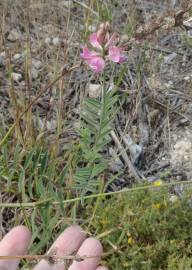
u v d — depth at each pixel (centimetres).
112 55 22
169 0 47
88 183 25
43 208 24
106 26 22
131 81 40
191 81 40
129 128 37
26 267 28
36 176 28
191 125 38
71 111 37
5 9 42
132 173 34
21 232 26
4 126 34
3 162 31
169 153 36
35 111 37
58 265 25
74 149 33
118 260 29
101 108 24
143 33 21
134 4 46
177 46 44
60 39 39
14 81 39
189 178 35
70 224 29
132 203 31
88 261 26
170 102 39
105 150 35
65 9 44
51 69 38
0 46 40
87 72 39
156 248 29
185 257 28
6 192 31
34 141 32
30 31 43
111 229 29
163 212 31
